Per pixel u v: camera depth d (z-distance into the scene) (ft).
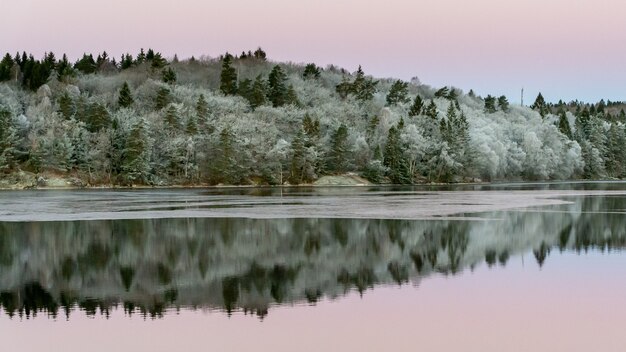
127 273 111.65
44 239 155.43
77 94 635.66
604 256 127.54
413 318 80.53
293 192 392.06
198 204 272.31
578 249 136.87
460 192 384.88
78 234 164.66
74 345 70.38
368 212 226.17
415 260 123.65
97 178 476.54
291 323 78.43
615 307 85.56
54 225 185.26
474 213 220.43
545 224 184.03
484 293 94.12
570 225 180.96
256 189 444.14
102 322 79.46
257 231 169.68
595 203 270.46
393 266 117.29
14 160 461.78
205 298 92.12
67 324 78.64
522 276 106.93
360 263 120.67
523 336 72.90
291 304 88.12
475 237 156.25
